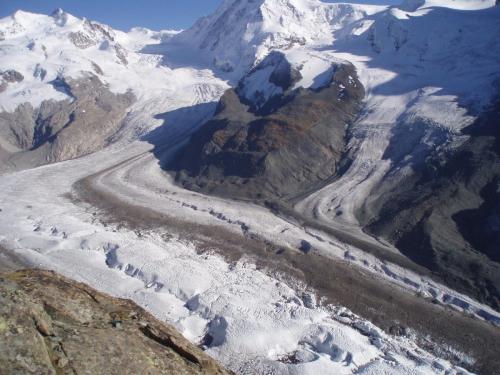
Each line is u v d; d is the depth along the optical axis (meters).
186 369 10.52
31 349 8.42
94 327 10.50
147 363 9.95
